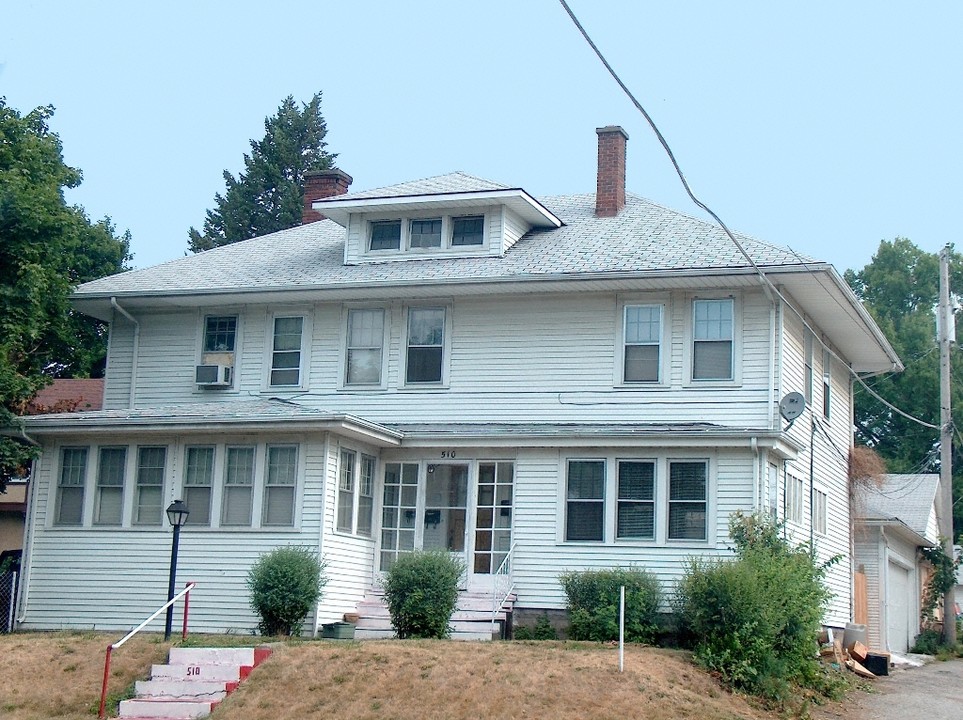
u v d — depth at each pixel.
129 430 24.94
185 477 25.00
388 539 25.67
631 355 25.84
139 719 18.03
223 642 20.75
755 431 23.27
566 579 23.34
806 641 20.88
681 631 22.22
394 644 20.09
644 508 24.08
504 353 26.64
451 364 26.92
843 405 32.62
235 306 28.73
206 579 24.34
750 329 25.16
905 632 38.56
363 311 27.80
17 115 28.09
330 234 31.84
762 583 20.19
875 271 64.75
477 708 17.12
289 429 24.02
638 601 22.50
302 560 22.83
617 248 26.94
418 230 28.53
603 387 25.84
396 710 17.22
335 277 27.77
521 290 26.23
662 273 24.94
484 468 25.38
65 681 19.41
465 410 26.61
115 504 25.41
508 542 24.92
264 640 21.17
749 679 19.33
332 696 17.78
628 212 29.58
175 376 28.86
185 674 19.17
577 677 17.98
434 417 26.78
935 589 37.31
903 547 38.34
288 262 29.73
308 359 27.94
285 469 24.36
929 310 63.53
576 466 24.67
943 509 36.09
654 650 20.64
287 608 22.52
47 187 26.70
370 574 25.47
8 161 27.38
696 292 25.58
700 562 21.58
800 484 27.00
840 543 31.27
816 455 28.77
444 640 21.14
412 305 27.44
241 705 17.86
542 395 26.20
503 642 20.91
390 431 25.08
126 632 24.05
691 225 27.75
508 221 28.02
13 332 25.83
